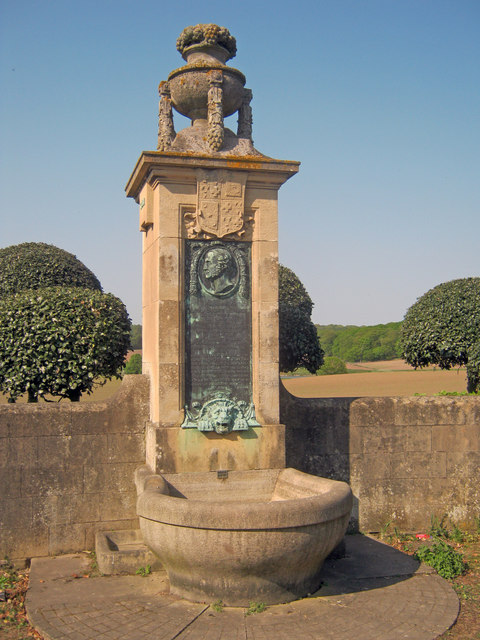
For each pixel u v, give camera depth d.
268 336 7.26
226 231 7.15
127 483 7.40
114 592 5.99
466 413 8.44
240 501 6.94
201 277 7.17
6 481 7.05
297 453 7.98
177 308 7.02
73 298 9.02
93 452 7.32
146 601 5.75
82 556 7.10
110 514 7.33
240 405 7.14
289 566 5.55
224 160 7.05
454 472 8.37
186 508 5.39
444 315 11.70
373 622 5.35
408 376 29.55
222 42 7.55
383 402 8.26
